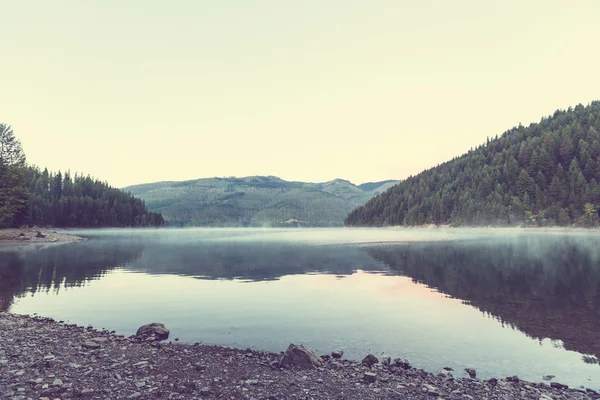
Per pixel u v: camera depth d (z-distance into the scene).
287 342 14.09
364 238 118.81
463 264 41.53
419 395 9.13
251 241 110.44
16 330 14.71
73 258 51.66
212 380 9.77
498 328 15.89
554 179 154.62
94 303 21.66
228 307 20.41
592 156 172.25
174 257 54.97
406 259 48.38
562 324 16.45
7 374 9.56
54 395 8.30
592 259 45.38
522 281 28.98
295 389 9.27
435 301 21.75
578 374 10.88
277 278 32.34
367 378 10.13
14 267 40.00
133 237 138.50
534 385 9.99
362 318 17.81
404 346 13.55
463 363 11.84
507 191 174.25
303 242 100.25
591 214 134.12
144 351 12.44
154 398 8.40
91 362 10.99
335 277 32.66
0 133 99.69
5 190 99.12
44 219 178.50
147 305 21.05
